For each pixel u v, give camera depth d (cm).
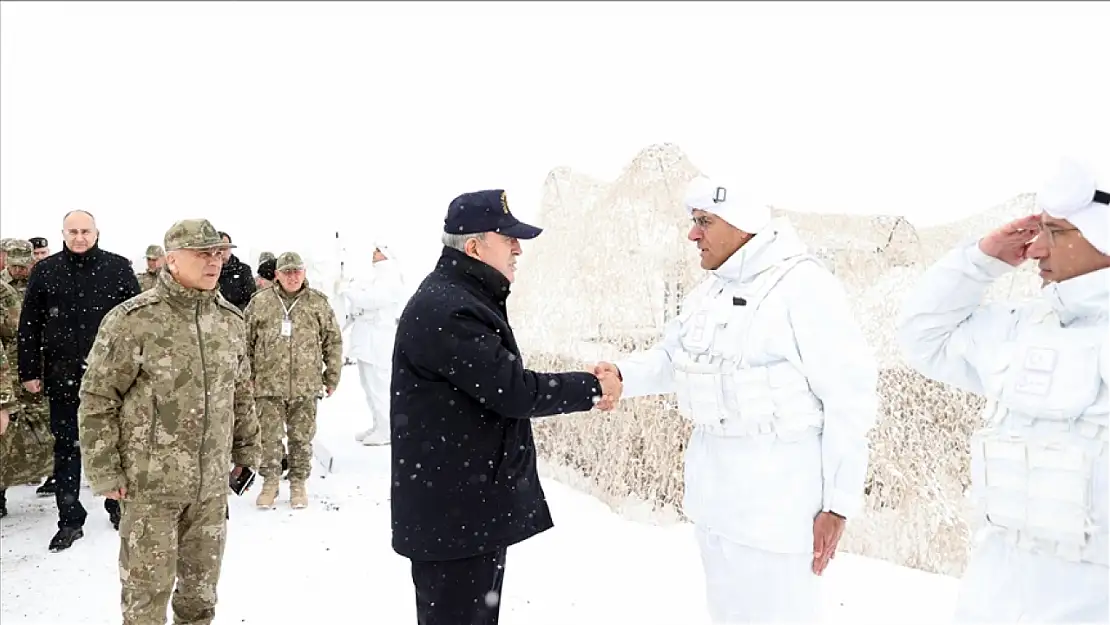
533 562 461
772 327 255
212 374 331
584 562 459
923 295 232
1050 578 195
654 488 537
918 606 389
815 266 261
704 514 275
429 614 267
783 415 254
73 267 516
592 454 597
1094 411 188
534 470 280
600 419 590
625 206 607
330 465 713
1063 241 194
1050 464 193
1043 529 193
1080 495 188
